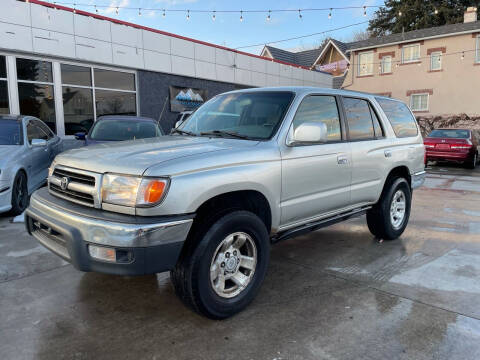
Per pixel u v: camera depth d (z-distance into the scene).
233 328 2.97
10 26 10.52
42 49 11.21
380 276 3.97
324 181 3.86
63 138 12.04
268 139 3.46
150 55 14.20
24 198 6.33
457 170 13.91
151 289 3.66
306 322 3.06
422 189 9.57
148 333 2.89
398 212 5.27
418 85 26.77
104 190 2.79
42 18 11.14
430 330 2.93
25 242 4.89
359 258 4.52
